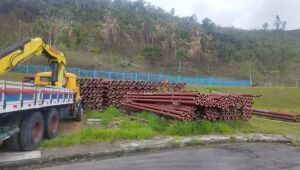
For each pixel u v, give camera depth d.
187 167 9.70
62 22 85.62
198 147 13.02
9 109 9.02
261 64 115.06
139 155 11.30
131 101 20.30
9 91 8.91
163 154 11.48
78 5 110.31
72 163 10.05
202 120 15.89
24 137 10.45
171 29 117.88
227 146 13.44
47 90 11.87
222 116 16.83
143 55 94.62
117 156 11.12
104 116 18.77
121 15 114.44
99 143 12.21
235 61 113.56
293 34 183.88
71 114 16.73
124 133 13.30
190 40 114.56
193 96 15.58
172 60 95.75
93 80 21.91
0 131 9.49
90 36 91.44
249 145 13.97
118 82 23.12
